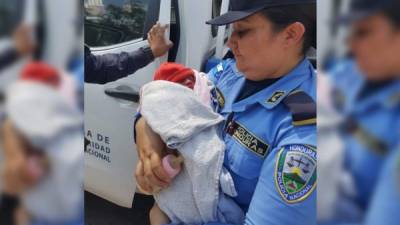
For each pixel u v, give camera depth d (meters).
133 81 2.40
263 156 1.38
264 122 1.38
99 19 2.50
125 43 2.42
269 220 1.31
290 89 1.39
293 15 1.37
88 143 2.69
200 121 1.43
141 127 1.51
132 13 2.40
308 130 1.30
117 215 2.97
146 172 1.46
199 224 1.45
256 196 1.36
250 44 1.42
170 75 1.56
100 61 2.26
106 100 2.54
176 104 1.44
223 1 2.21
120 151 2.52
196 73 1.59
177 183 1.45
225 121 1.49
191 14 2.27
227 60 1.73
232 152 1.43
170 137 1.40
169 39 2.32
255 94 1.45
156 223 1.52
